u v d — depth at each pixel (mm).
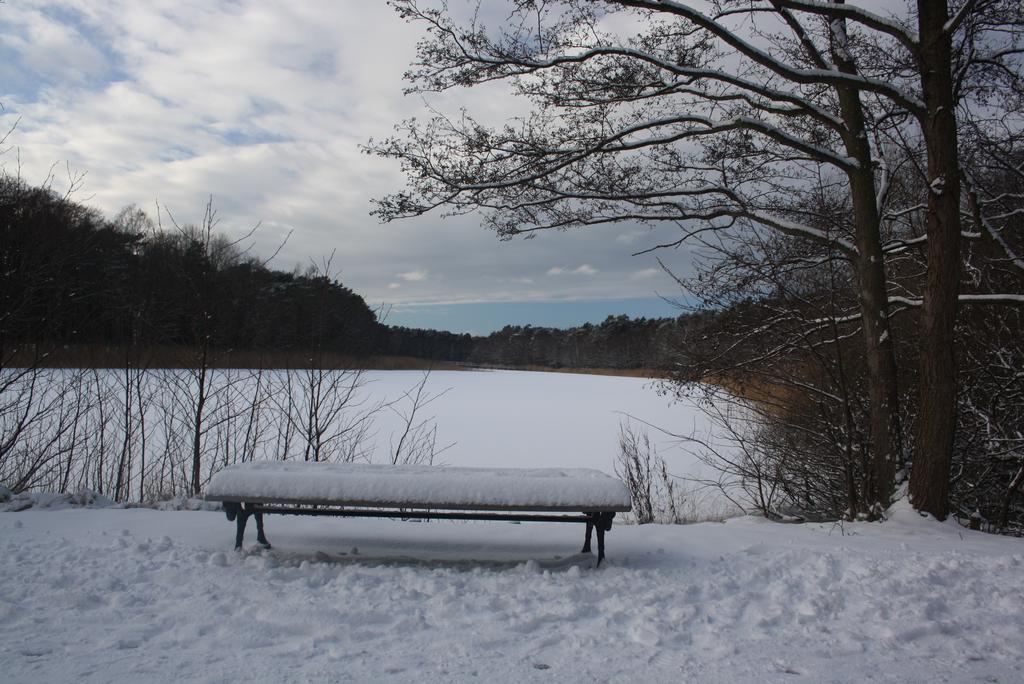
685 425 20438
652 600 3896
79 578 3965
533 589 4004
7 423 9219
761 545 5168
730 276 9109
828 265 8758
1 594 3680
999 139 8156
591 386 43562
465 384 43844
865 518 6887
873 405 7125
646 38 7617
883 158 8500
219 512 6133
